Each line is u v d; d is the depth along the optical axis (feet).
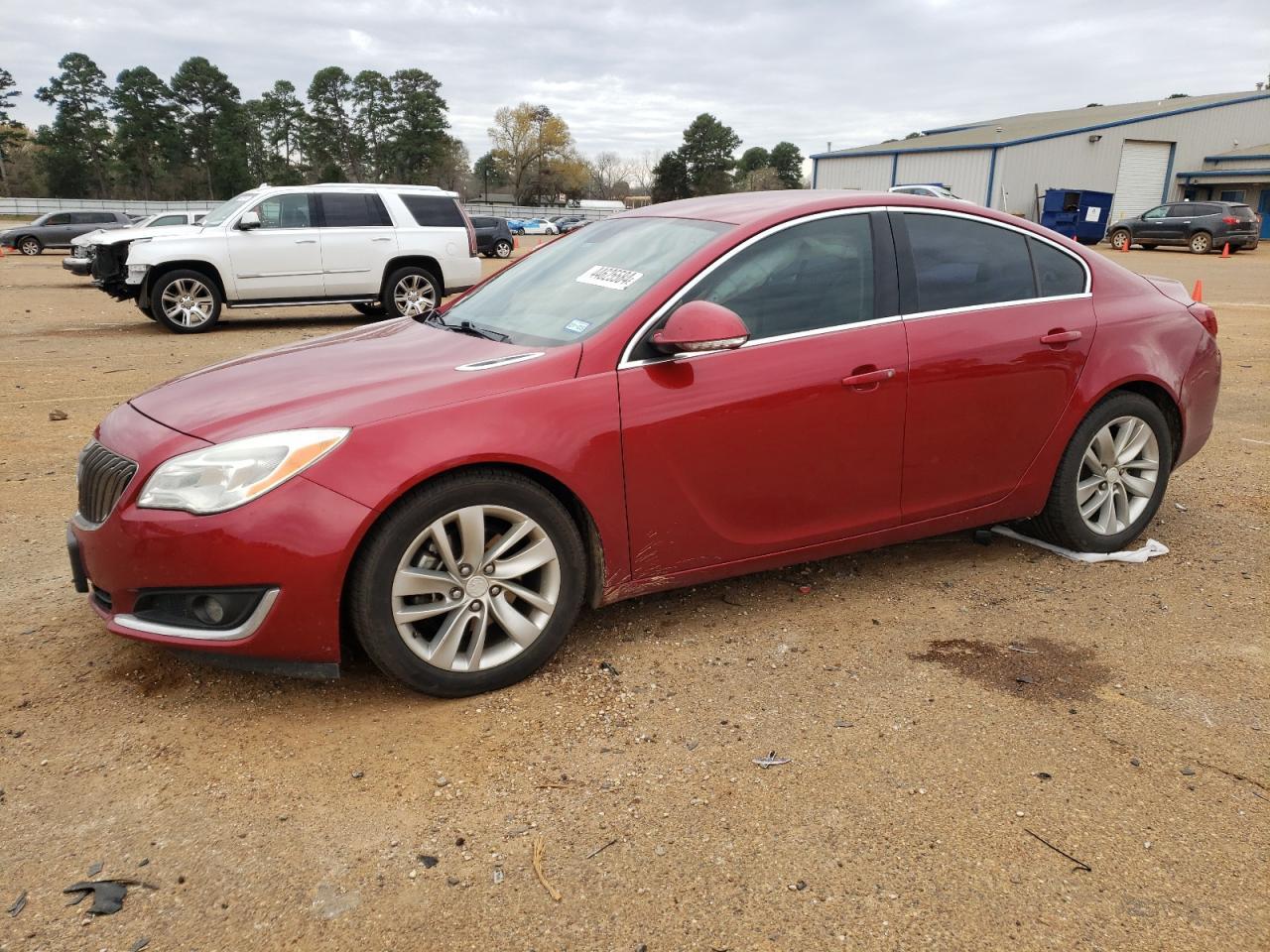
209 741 9.13
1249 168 144.77
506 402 9.75
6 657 10.66
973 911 7.02
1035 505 13.46
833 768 8.80
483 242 104.78
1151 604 12.49
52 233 107.34
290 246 41.16
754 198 12.73
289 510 8.87
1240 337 37.50
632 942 6.72
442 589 9.58
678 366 10.57
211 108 341.21
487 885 7.28
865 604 12.47
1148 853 7.68
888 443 11.85
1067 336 12.95
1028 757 9.00
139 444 9.57
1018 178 141.08
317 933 6.77
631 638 11.43
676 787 8.49
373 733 9.31
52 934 6.70
